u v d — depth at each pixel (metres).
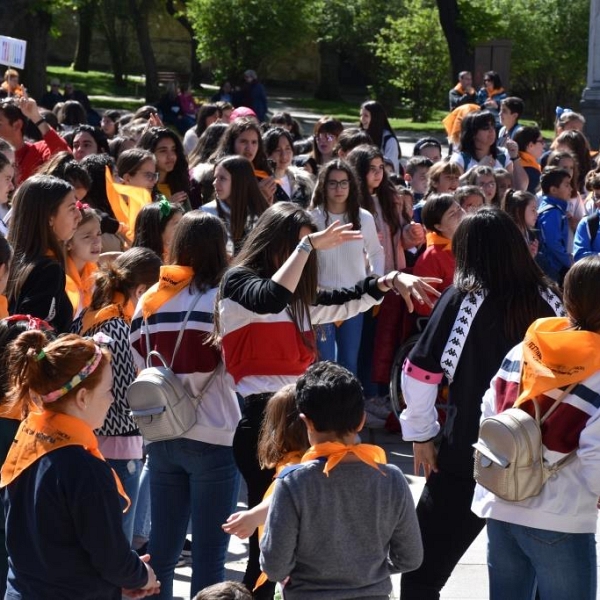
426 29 30.67
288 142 7.54
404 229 7.22
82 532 3.02
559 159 8.42
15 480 3.11
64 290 4.42
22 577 3.10
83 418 3.12
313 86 40.84
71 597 3.07
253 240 4.07
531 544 3.45
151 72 32.06
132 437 4.43
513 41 31.45
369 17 34.94
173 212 5.39
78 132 8.43
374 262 6.71
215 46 31.02
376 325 7.18
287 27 31.02
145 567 3.18
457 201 6.93
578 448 3.35
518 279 3.80
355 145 8.34
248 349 4.01
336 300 4.36
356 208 6.54
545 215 7.91
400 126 29.03
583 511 3.39
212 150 8.30
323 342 6.50
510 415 3.37
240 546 5.36
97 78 37.62
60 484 3.01
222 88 26.12
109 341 3.92
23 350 3.18
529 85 33.28
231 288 3.97
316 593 3.13
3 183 5.40
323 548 3.12
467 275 3.83
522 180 9.54
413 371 3.89
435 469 3.95
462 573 5.01
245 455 4.05
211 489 4.10
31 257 4.39
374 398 7.46
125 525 4.46
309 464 3.15
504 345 3.77
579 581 3.42
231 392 4.18
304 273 4.07
